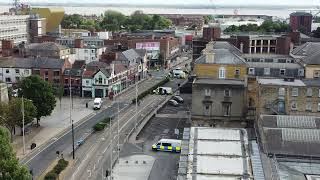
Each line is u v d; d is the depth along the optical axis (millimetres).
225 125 127812
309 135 94250
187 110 160625
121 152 115188
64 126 138875
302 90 117188
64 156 111688
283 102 118500
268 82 121250
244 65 136625
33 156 111438
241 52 167500
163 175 100500
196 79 136125
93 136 128875
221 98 126750
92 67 185875
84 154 113625
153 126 139250
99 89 181750
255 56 165125
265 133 95188
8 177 73062
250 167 83438
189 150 90750
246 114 127750
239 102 126562
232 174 79875
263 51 189000
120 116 150750
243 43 188125
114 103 171750
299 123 101250
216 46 163750
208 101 127125
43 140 124312
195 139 96875
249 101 129125
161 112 157375
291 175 84062
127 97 182750
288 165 88250
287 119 102375
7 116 117500
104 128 136750
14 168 74438
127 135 128375
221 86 126125
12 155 77625
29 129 133625
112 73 183625
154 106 166125
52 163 106750
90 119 147625
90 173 100875
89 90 182500
